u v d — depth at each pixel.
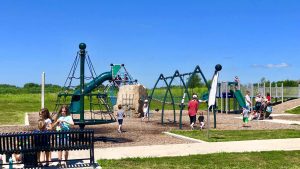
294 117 31.16
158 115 34.00
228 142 16.23
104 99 20.20
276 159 12.66
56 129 12.05
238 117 31.72
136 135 19.64
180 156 13.02
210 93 17.73
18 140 10.86
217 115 34.53
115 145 16.17
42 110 12.04
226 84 38.47
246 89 42.38
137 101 31.94
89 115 32.81
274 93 42.91
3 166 11.48
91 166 11.48
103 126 24.14
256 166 11.63
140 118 30.98
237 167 11.47
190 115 22.08
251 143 15.95
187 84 23.61
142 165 11.64
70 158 12.72
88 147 11.55
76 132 11.40
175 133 19.70
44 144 11.10
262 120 28.19
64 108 12.27
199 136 18.39
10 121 27.20
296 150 14.24
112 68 39.81
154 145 15.63
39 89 79.12
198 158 12.71
